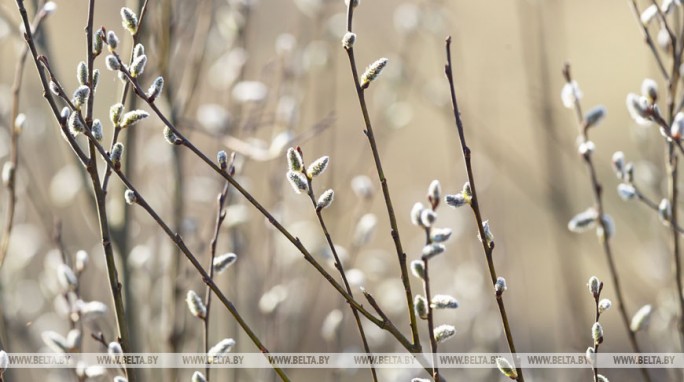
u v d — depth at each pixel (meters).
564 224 4.07
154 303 3.81
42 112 4.25
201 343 3.78
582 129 2.81
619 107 8.55
